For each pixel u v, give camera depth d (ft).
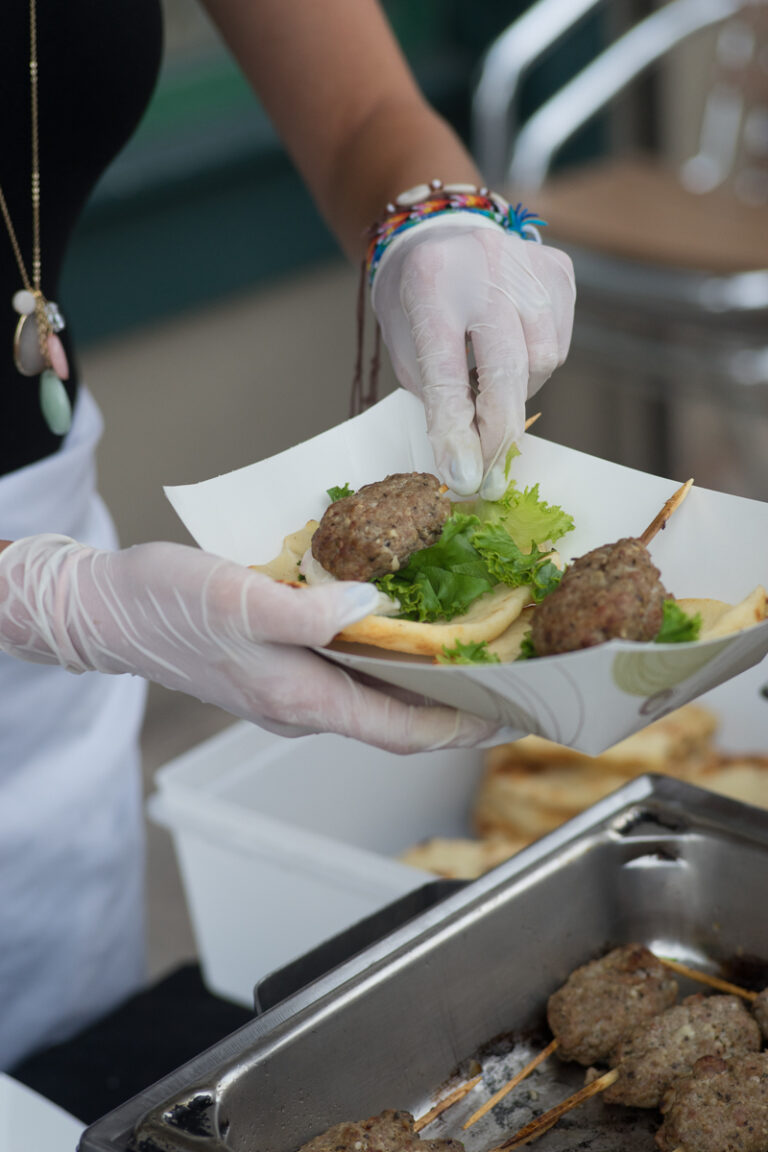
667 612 2.69
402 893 3.98
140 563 2.97
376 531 2.99
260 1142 2.45
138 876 4.99
